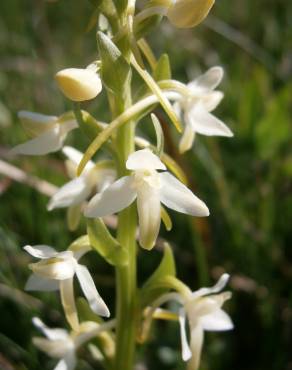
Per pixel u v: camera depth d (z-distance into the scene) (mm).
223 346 99
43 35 129
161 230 111
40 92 121
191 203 68
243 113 123
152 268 107
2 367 86
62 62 142
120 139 75
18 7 145
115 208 67
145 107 76
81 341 81
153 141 124
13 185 106
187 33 153
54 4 166
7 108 122
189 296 78
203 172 115
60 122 81
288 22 154
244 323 102
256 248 106
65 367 80
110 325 82
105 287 104
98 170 84
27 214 104
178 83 79
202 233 102
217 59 149
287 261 108
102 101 121
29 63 127
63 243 103
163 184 69
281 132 119
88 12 161
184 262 107
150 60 80
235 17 163
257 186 114
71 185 84
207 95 81
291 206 112
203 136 117
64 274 71
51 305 96
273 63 143
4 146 118
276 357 98
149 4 73
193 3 71
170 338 100
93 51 155
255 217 114
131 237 78
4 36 144
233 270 106
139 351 89
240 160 120
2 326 92
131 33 71
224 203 107
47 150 81
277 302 102
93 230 74
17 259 97
